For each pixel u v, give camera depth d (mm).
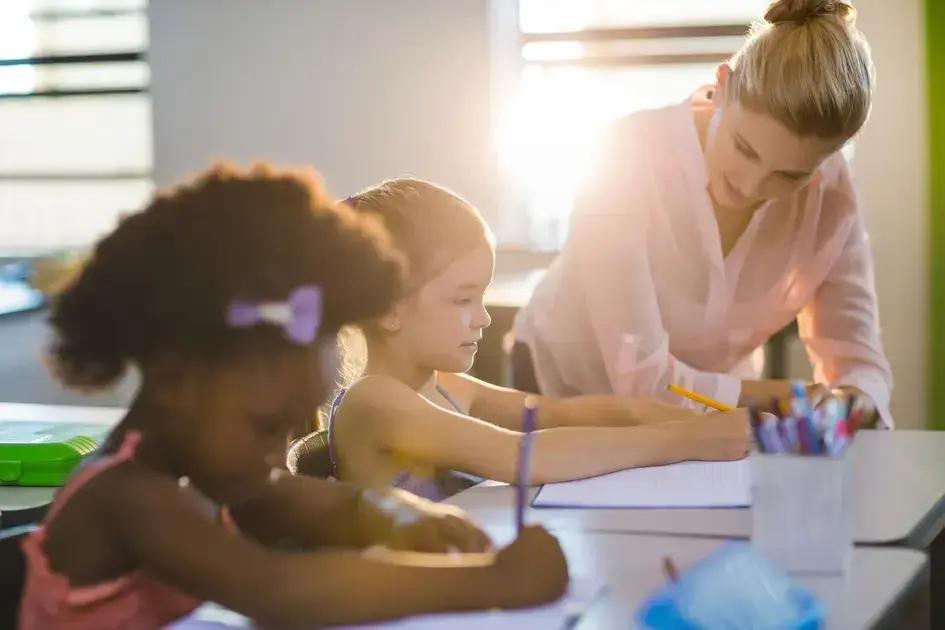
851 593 995
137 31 3838
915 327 3117
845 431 1075
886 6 3076
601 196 1868
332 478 1440
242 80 3648
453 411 1535
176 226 871
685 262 1878
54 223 4012
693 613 905
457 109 3471
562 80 3475
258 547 922
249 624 971
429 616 945
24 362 3252
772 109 1596
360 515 1145
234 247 859
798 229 1888
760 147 1651
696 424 1500
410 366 1513
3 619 1111
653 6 3381
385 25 3504
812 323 1990
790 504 1051
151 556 895
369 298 905
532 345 2016
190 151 3719
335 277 881
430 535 1104
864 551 1124
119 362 885
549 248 3568
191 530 892
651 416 1669
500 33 3482
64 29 3920
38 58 3943
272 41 3609
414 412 1407
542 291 2037
